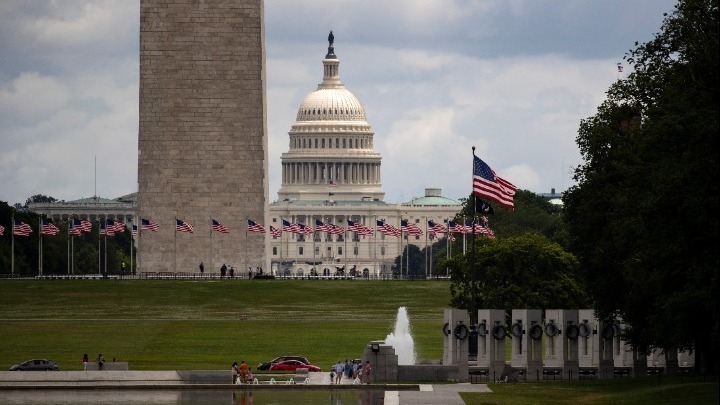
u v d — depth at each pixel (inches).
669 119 6456.7
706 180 6190.9
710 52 6368.1
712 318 6245.1
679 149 6594.5
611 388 7268.7
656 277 6643.7
